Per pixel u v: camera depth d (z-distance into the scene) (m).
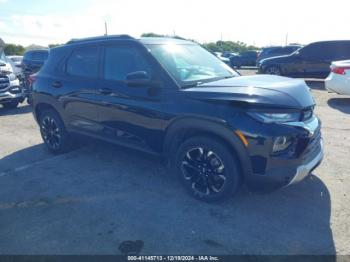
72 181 4.10
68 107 4.59
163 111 3.39
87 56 4.38
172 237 2.87
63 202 3.56
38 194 3.78
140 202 3.50
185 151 3.39
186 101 3.23
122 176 4.20
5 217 3.29
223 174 3.18
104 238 2.88
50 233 2.99
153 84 3.43
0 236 2.97
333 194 3.55
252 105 2.88
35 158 5.03
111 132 4.07
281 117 2.89
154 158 3.77
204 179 3.33
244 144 2.90
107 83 4.00
